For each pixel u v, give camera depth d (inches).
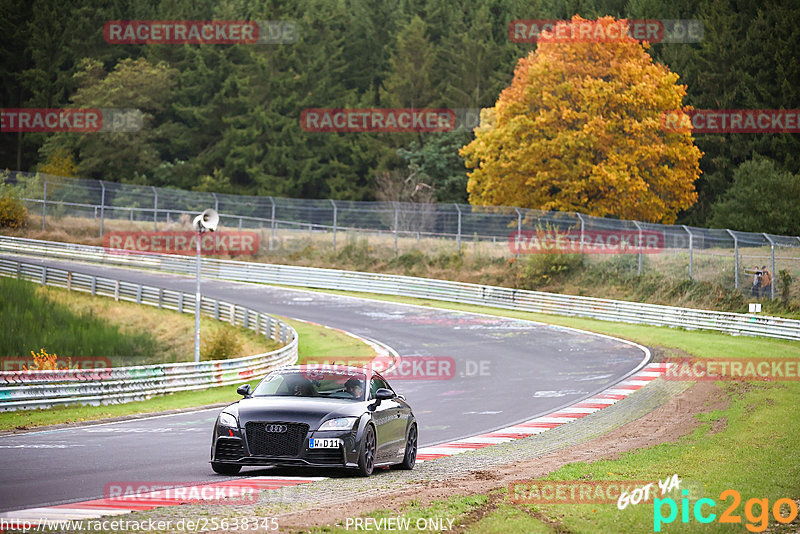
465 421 3353.8
